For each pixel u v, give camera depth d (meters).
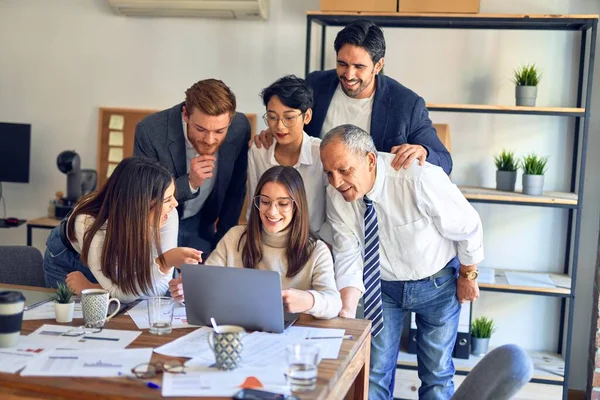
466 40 4.16
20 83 4.64
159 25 4.44
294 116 2.72
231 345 1.83
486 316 4.29
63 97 4.60
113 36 4.50
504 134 4.19
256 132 4.39
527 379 1.87
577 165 4.12
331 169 2.55
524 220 4.21
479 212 4.25
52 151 4.64
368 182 2.63
